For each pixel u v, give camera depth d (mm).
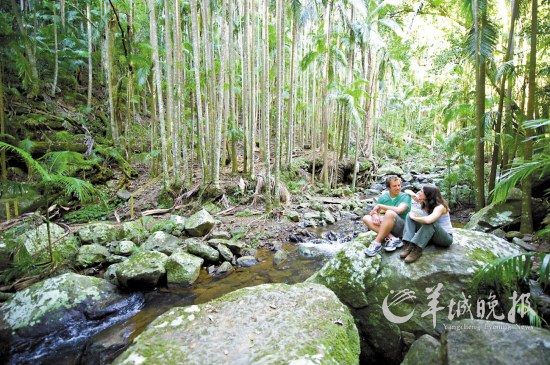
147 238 6262
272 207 7879
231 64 8484
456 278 3236
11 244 5238
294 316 2721
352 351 2633
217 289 4773
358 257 3764
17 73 9297
